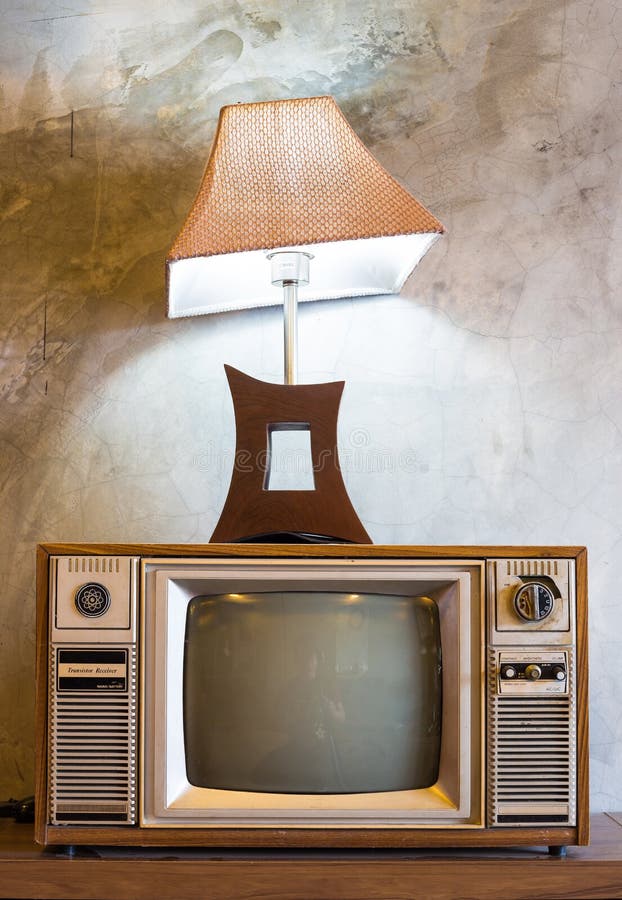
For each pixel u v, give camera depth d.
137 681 1.23
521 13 1.76
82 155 1.76
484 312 1.72
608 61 1.75
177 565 1.23
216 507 1.70
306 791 1.25
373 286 1.67
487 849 1.27
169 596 1.23
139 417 1.72
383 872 1.20
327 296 1.67
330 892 1.19
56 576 1.23
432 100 1.75
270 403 1.37
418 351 1.72
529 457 1.70
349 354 1.72
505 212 1.74
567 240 1.73
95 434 1.72
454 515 1.69
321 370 1.72
